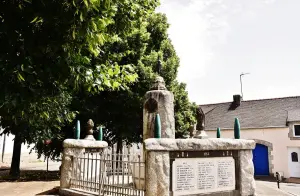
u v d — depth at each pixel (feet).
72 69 14.90
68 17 12.41
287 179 71.46
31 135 42.70
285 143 76.13
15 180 42.55
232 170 21.91
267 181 68.18
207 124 92.89
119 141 61.77
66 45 13.60
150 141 18.30
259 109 89.97
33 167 82.23
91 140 28.81
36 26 13.03
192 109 70.79
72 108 52.08
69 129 56.08
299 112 79.10
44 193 26.63
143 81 53.72
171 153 19.03
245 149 22.85
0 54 12.51
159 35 65.92
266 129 79.56
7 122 42.52
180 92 65.41
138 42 55.72
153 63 58.34
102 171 21.93
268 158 78.02
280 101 89.97
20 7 12.39
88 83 16.84
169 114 25.98
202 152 20.36
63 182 25.91
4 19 12.76
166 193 18.07
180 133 63.46
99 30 14.05
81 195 22.82
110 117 57.57
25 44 12.85
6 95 12.99
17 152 51.47
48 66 14.14
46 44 13.10
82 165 26.86
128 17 21.58
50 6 12.36
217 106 102.99
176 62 66.23
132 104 53.78
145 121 26.50
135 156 25.91
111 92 54.70
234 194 21.52
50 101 18.67
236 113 92.99
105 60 21.68
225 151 21.76
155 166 18.11
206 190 20.10
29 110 17.06
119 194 20.70
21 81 13.38
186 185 19.20
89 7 12.12
